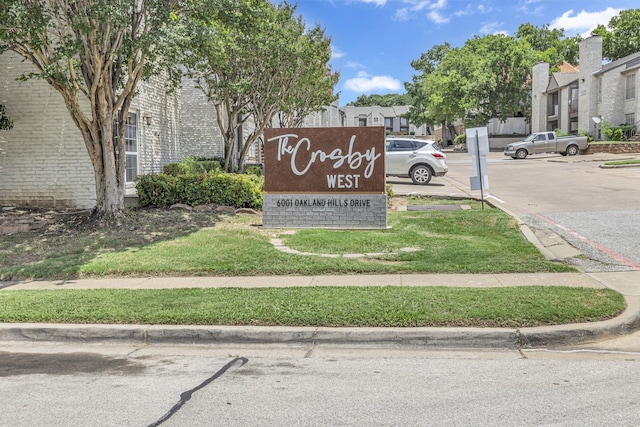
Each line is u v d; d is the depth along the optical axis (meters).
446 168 20.81
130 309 6.78
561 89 49.16
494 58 52.34
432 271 8.48
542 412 3.98
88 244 10.96
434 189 19.08
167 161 18.17
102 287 8.35
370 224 11.57
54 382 4.94
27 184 14.86
